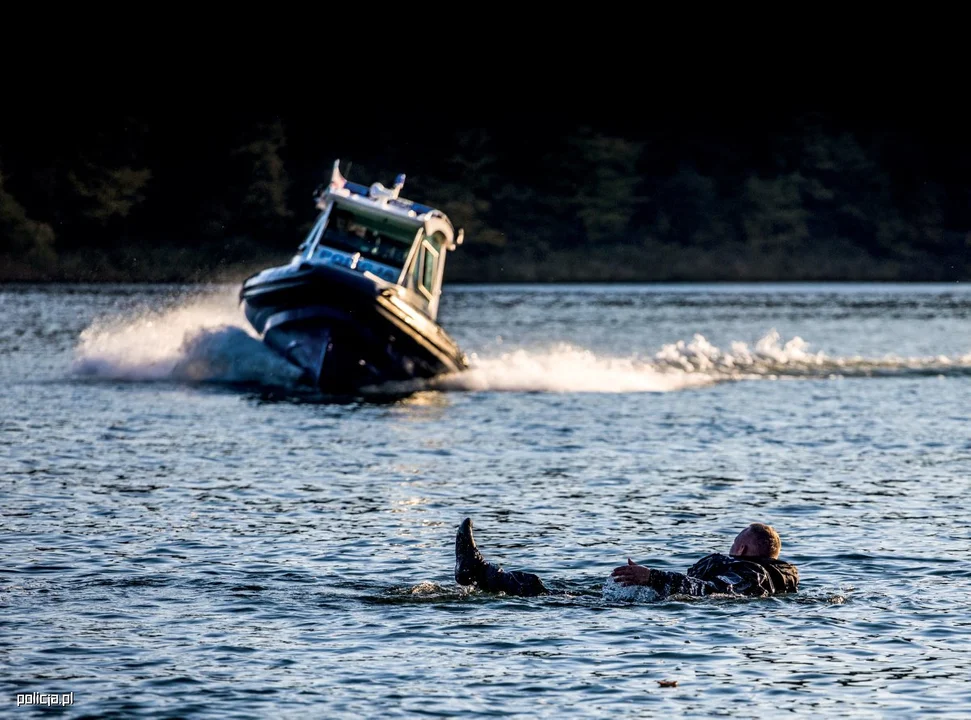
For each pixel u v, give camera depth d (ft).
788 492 206.69
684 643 122.42
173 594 138.41
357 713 104.78
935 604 136.15
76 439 261.44
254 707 105.70
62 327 627.87
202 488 206.49
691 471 230.07
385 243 377.30
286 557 155.74
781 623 128.77
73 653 118.11
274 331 374.43
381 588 141.59
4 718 102.42
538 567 152.76
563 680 112.57
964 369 453.17
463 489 208.95
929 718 104.83
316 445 261.24
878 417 316.19
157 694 108.17
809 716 105.09
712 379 415.23
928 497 201.87
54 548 159.02
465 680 112.37
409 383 376.68
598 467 234.38
